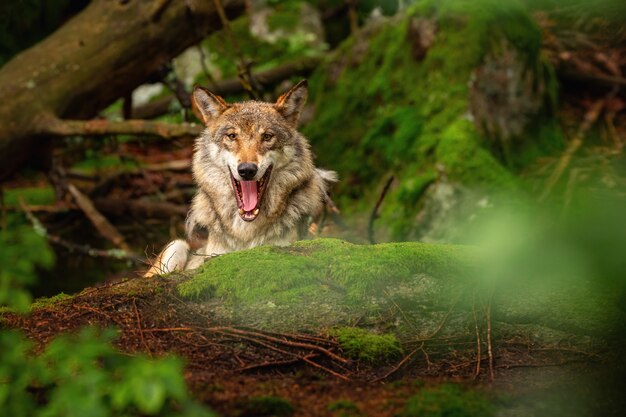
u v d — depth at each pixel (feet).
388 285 23.32
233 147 32.48
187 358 19.67
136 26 48.11
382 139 51.88
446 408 16.84
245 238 33.35
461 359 20.13
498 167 46.34
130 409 16.11
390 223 47.16
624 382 18.33
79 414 13.25
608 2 31.81
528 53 52.01
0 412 15.02
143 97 68.54
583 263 22.31
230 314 22.22
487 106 50.37
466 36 51.01
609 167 46.03
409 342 20.81
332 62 60.34
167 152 66.80
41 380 16.08
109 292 23.63
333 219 43.04
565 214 25.88
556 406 17.30
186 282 23.70
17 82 46.83
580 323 21.52
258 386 18.11
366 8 51.13
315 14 75.05
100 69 47.85
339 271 23.70
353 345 20.16
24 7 49.80
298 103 34.96
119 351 19.76
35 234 14.74
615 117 56.65
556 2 39.45
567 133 54.65
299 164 34.19
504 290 23.17
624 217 21.85
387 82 53.98
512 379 18.85
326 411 16.81
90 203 52.85
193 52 70.79
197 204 35.09
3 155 46.78
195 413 14.05
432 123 49.73
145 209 56.85
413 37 53.52
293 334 20.89
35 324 21.86
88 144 59.21
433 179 46.83
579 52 56.59
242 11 50.98
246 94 64.75
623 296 22.48
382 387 18.37
